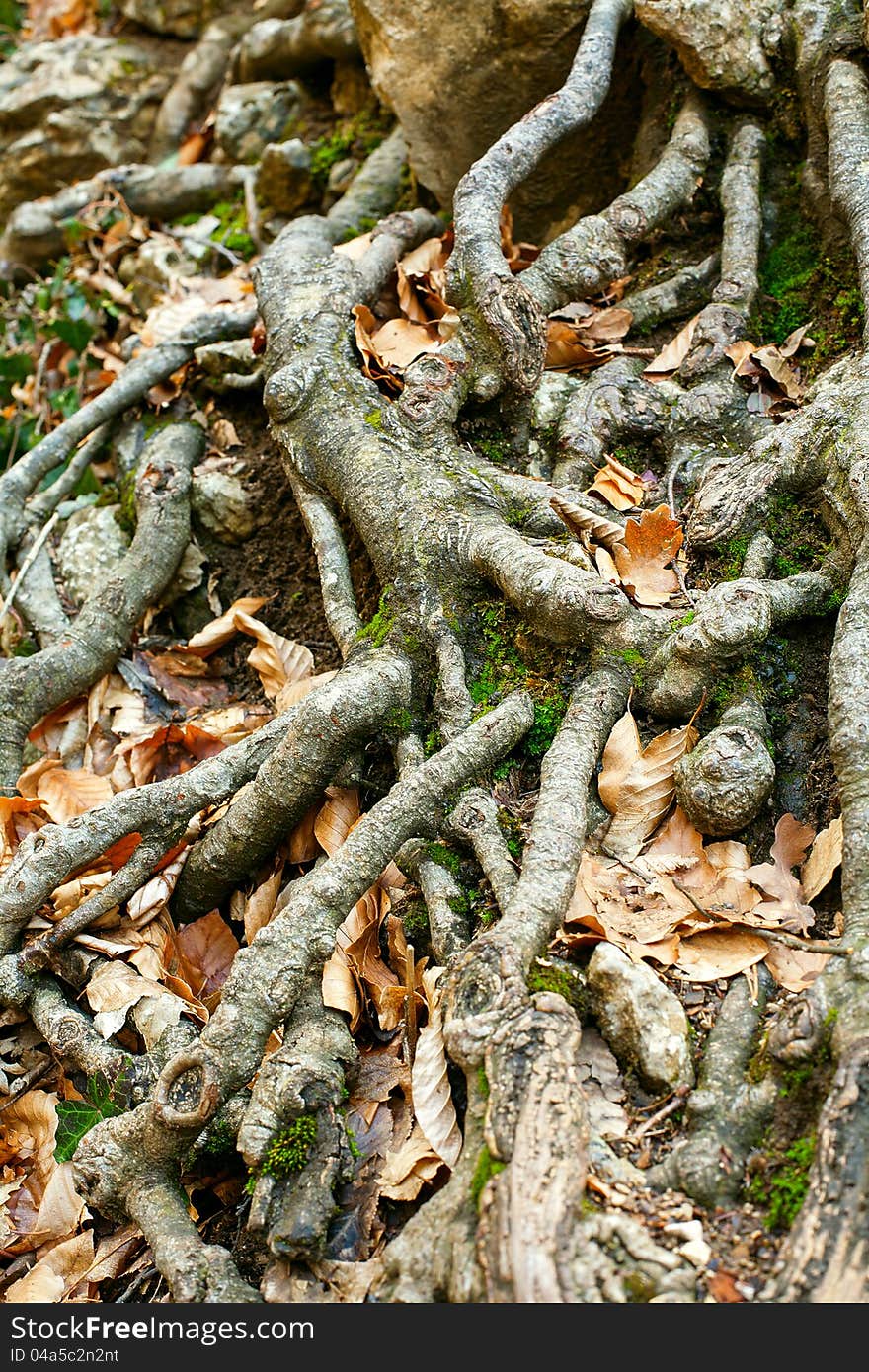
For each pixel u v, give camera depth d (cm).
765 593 199
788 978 174
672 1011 170
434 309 282
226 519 293
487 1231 146
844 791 179
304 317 267
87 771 259
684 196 280
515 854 196
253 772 228
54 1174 196
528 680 215
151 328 336
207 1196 191
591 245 267
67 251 422
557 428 256
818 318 262
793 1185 151
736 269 265
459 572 225
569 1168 148
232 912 230
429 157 320
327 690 211
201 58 446
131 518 305
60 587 305
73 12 503
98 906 216
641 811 195
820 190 267
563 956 179
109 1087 196
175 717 274
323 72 411
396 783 205
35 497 310
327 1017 190
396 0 306
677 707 201
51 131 442
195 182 409
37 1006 213
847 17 264
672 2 274
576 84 275
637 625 206
